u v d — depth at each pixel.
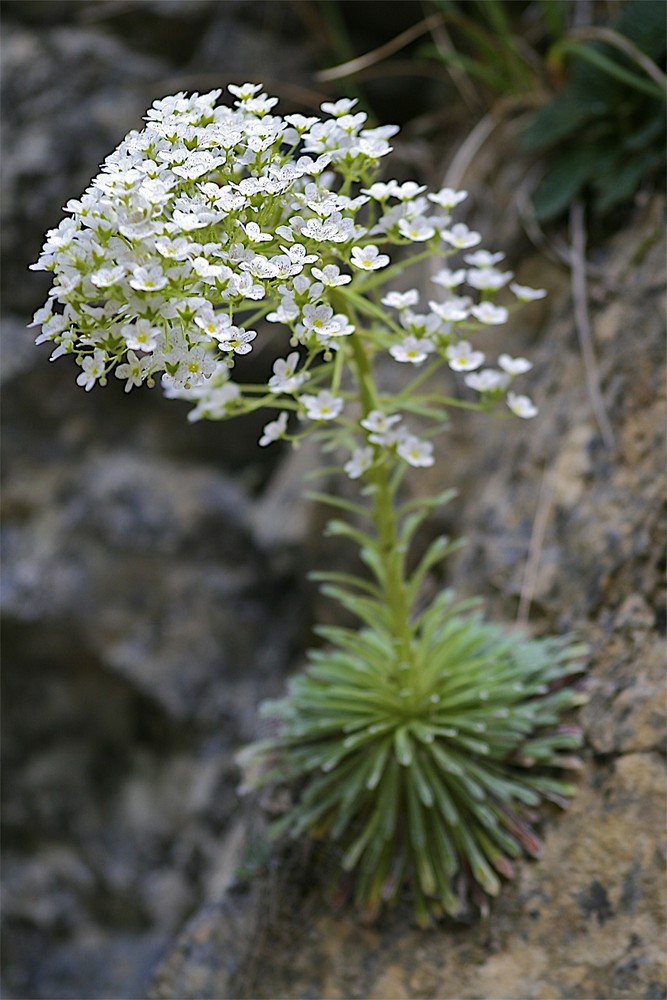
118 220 0.69
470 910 0.80
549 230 0.97
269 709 0.85
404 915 0.82
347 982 0.81
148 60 1.21
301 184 0.75
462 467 0.99
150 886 1.22
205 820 1.16
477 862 0.80
